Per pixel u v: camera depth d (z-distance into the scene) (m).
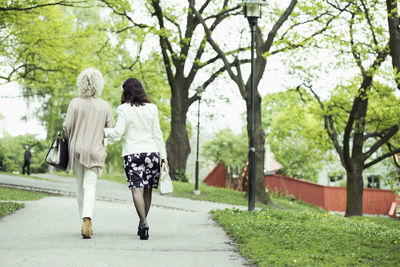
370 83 18.72
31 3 16.83
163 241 6.18
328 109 22.30
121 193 19.45
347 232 7.91
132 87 6.43
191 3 20.94
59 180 27.03
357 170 21.53
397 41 11.09
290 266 4.69
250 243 6.14
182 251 5.50
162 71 30.08
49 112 39.47
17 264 4.45
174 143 28.44
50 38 24.92
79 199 6.49
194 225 8.22
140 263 4.68
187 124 35.47
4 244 5.63
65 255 4.89
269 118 57.41
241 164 43.31
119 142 44.72
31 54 25.72
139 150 6.23
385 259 5.11
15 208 9.70
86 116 6.27
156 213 10.27
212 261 4.96
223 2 27.67
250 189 11.23
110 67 28.64
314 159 39.59
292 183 35.38
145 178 6.29
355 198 21.47
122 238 6.25
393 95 21.03
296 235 6.88
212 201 21.03
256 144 22.22
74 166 6.36
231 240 6.52
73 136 6.25
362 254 5.40
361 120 21.20
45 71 26.81
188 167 72.12
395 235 7.76
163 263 4.74
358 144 21.48
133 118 6.28
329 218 10.30
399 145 23.75
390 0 11.02
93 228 7.25
